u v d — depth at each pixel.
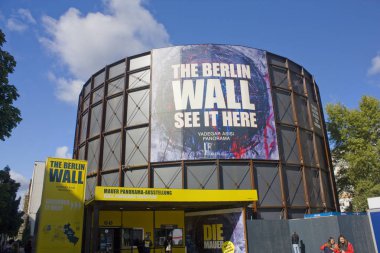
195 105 31.34
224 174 29.75
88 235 23.69
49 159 22.48
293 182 31.62
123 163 31.78
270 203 29.61
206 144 30.19
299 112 35.78
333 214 25.16
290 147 32.88
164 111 31.59
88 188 35.16
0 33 18.45
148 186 29.61
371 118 47.88
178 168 30.02
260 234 24.59
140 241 24.47
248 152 30.34
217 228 25.17
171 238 26.30
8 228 53.22
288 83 36.03
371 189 41.91
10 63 18.64
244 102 31.84
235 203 24.20
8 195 19.86
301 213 30.83
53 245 21.08
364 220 23.78
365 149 45.59
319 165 34.81
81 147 40.06
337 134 49.88
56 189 22.14
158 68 33.31
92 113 38.34
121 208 25.05
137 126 32.38
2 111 17.50
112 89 36.25
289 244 24.95
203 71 32.44
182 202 22.77
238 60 33.34
